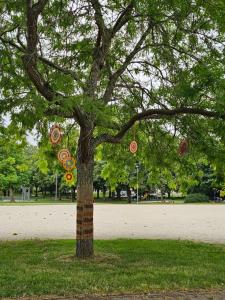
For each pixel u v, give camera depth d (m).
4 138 12.49
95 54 11.08
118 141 11.05
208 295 7.73
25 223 22.23
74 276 8.83
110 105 11.75
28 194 71.62
